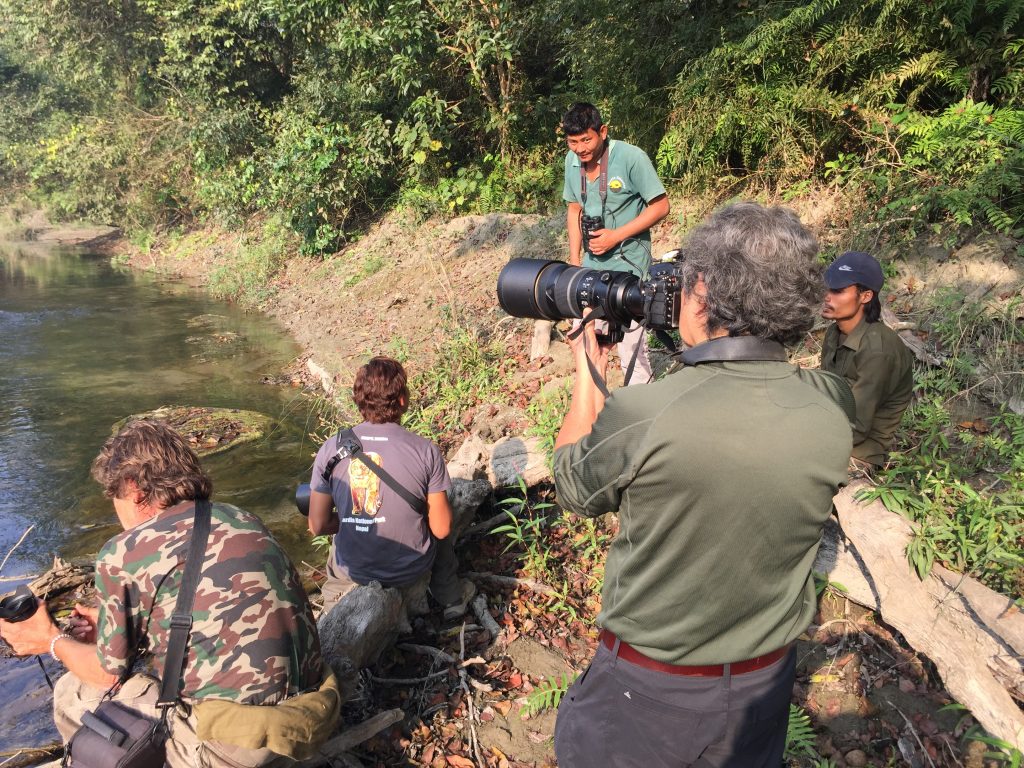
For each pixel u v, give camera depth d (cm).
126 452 221
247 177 1348
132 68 1781
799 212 638
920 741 264
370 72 1172
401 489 320
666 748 157
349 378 744
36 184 2353
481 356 678
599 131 396
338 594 337
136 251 1869
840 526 332
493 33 1095
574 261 440
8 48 2308
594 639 349
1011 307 450
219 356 906
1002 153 515
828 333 350
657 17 820
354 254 1203
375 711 306
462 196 1145
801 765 266
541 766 281
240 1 1361
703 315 156
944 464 365
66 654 227
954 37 564
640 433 146
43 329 1060
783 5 682
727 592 147
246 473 576
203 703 205
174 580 210
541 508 430
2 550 469
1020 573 297
